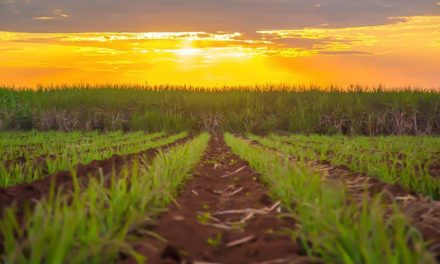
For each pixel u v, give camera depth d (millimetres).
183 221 3760
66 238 2643
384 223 3658
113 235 3203
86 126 18844
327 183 4367
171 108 20078
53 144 10438
